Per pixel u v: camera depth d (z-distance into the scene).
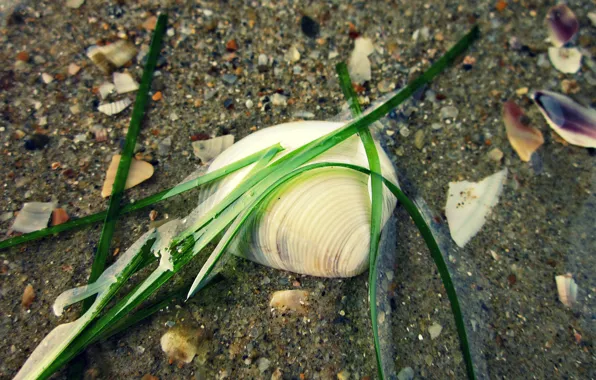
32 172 0.20
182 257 0.18
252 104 0.21
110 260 0.19
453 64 0.22
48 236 0.19
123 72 0.21
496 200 0.20
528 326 0.18
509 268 0.19
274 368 0.18
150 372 0.18
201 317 0.18
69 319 0.18
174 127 0.20
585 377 0.18
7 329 0.18
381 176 0.18
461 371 0.18
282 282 0.19
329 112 0.21
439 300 0.19
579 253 0.19
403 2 0.22
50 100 0.21
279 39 0.22
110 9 0.22
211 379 0.18
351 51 0.22
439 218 0.20
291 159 0.18
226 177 0.19
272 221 0.18
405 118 0.21
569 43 0.22
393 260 0.19
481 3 0.23
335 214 0.18
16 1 0.22
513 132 0.21
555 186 0.20
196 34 0.22
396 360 0.18
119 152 0.20
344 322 0.18
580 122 0.21
